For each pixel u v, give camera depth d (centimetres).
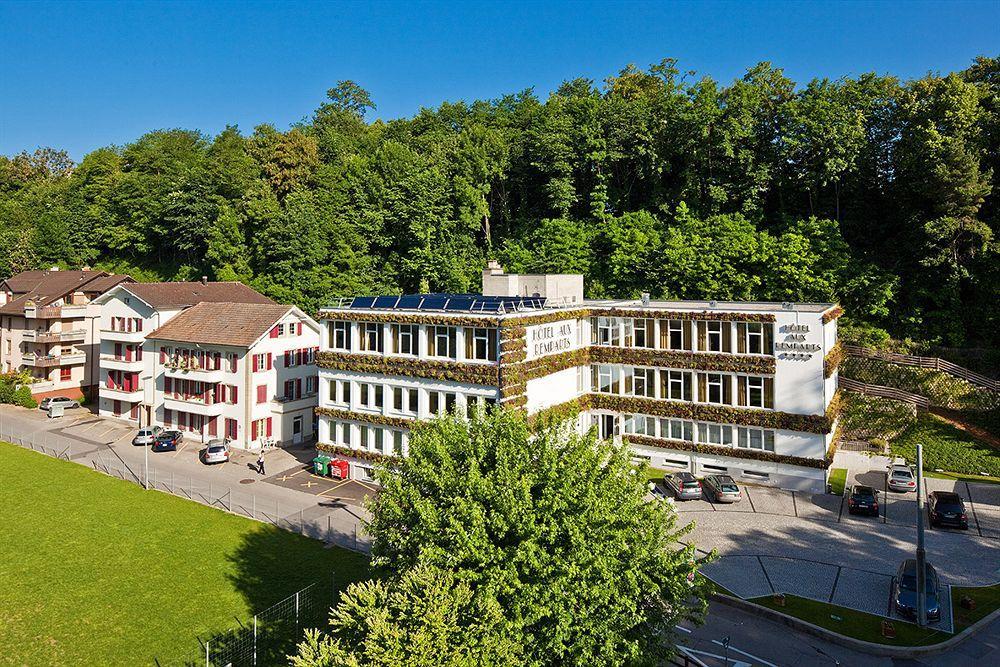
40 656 2419
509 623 1630
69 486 4216
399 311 4094
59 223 10006
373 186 8406
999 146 5619
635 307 4697
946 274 5681
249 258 8294
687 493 3903
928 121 5509
